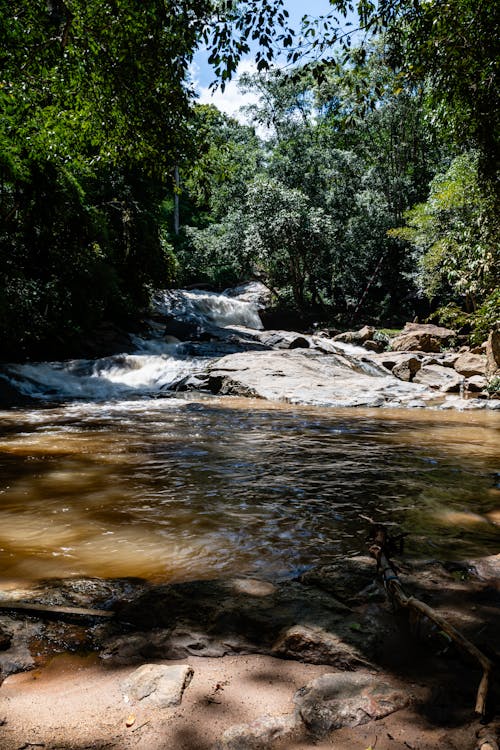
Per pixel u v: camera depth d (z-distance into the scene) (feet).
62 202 55.93
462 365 58.44
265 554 11.79
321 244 98.94
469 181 59.57
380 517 14.49
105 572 10.75
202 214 148.97
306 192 105.60
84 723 5.75
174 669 6.60
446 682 6.39
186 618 8.15
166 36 26.96
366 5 20.84
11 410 36.94
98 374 53.36
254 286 120.26
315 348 62.23
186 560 11.41
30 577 10.43
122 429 29.04
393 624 7.76
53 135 36.55
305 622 7.80
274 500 16.16
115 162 34.50
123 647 7.43
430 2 21.63
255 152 108.88
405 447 24.86
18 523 13.89
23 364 52.06
